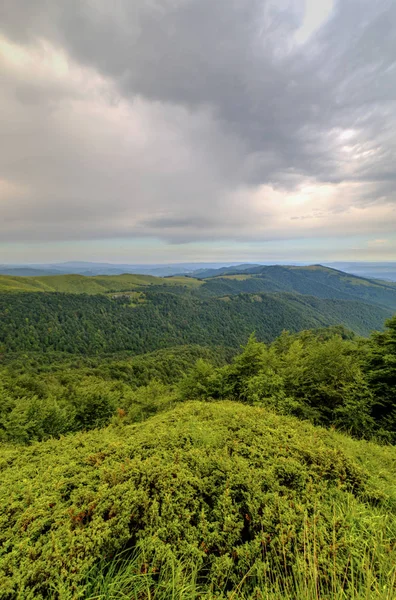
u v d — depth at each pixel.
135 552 2.52
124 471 3.54
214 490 3.23
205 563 2.47
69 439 5.79
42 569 2.18
